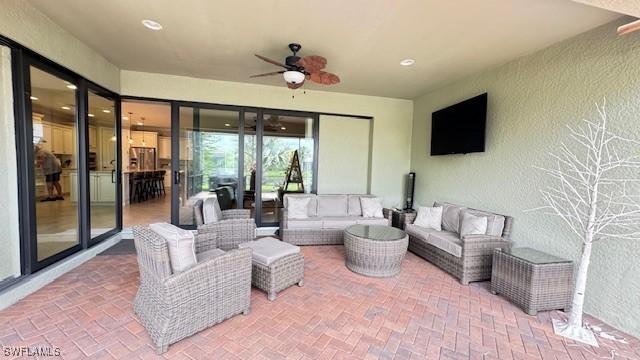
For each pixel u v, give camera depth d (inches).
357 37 112.1
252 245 114.2
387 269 125.6
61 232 121.9
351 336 82.2
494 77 141.3
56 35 108.8
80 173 131.4
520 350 78.7
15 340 74.6
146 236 77.3
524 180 124.9
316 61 114.2
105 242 149.6
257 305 98.3
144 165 421.7
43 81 109.3
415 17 95.6
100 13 99.7
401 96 206.7
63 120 121.6
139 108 251.6
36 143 106.5
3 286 93.7
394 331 85.4
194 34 114.2
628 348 81.1
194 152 183.3
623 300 90.5
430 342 80.7
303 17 98.3
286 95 192.1
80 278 112.7
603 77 96.3
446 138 168.4
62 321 83.6
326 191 212.2
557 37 106.7
